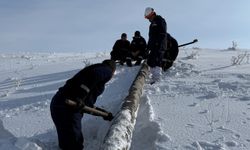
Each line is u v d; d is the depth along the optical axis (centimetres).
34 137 600
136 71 1253
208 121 618
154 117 645
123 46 1415
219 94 815
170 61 1205
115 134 488
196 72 1145
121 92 925
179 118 637
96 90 555
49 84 1162
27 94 1033
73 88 536
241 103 735
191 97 802
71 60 1983
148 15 1048
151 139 543
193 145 511
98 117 659
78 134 535
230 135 548
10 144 509
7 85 1220
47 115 760
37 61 2058
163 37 1029
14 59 2227
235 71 1151
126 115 547
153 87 920
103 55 2253
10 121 730
